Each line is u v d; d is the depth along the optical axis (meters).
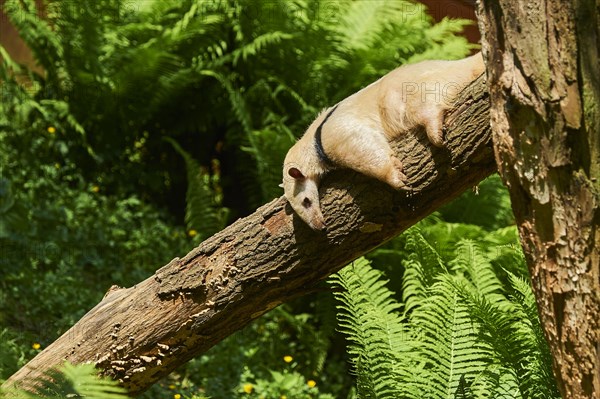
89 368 3.85
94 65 10.51
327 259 4.72
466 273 6.82
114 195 10.81
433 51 10.03
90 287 8.98
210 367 7.96
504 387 5.21
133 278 9.16
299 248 4.69
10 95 10.98
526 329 5.37
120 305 5.03
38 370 4.96
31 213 9.55
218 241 4.84
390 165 4.47
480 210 9.05
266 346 8.59
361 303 5.86
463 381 4.95
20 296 8.26
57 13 10.64
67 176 10.73
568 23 3.23
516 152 3.46
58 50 10.51
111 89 10.65
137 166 11.08
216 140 11.05
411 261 6.62
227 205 10.84
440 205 4.55
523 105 3.35
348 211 4.61
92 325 5.03
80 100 10.84
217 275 4.81
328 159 4.74
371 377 5.28
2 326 7.75
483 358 5.34
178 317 4.90
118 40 10.70
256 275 4.77
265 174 9.03
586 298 3.37
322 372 8.35
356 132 4.66
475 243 6.74
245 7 10.36
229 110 10.52
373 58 10.14
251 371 8.09
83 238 9.59
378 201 4.54
